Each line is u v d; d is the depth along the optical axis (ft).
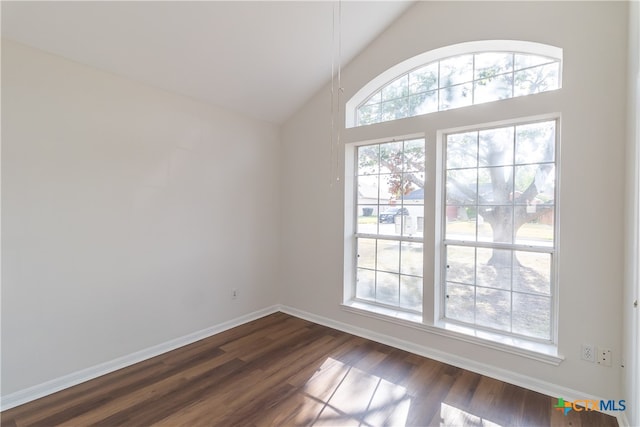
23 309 6.90
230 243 11.20
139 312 8.80
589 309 6.82
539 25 7.41
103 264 8.09
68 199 7.49
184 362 8.75
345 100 10.89
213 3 7.30
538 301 7.88
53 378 7.32
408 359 8.96
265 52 9.17
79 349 7.72
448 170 9.26
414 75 9.90
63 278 7.45
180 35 7.83
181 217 9.75
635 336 5.47
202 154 10.28
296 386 7.63
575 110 6.93
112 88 8.18
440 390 7.45
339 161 11.12
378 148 10.73
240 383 7.75
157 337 9.21
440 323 9.16
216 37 8.19
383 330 10.08
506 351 7.81
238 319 11.53
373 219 10.89
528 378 7.54
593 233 6.75
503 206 8.36
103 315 8.11
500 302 8.45
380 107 10.66
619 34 6.46
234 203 11.31
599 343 6.72
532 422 6.36
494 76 8.59
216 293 10.79
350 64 10.73
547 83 7.83
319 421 6.42
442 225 9.36
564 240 7.08
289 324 11.62
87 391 7.35
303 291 12.31
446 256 9.35
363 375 8.11
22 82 6.81
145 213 8.89
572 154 6.97
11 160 6.70
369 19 9.18
